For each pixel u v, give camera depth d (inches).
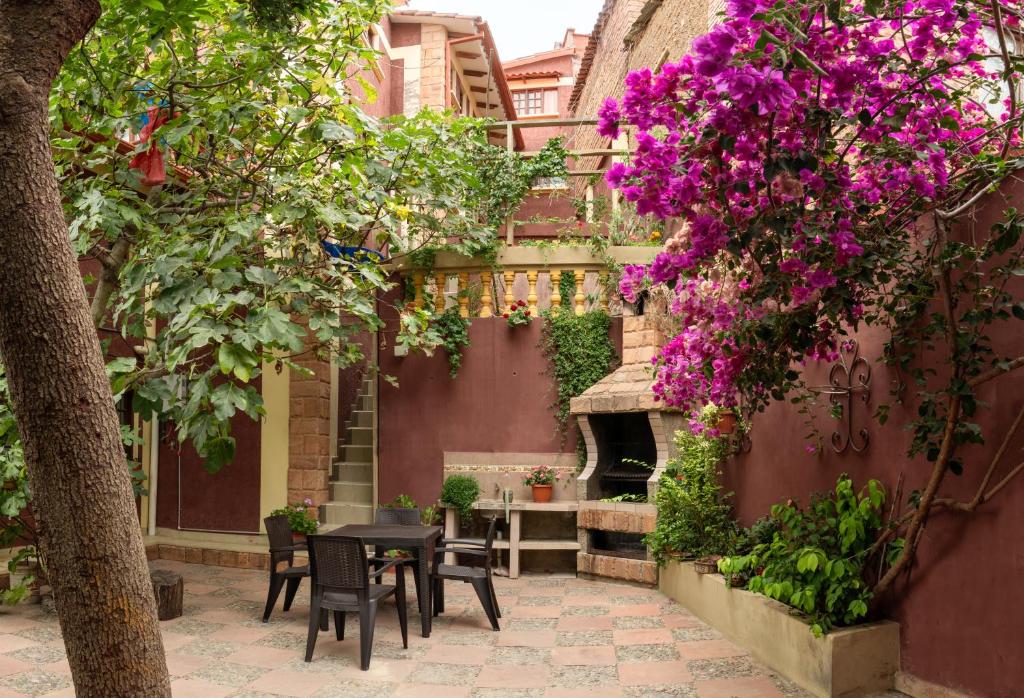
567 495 343.3
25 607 255.0
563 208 441.1
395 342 361.4
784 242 140.8
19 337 77.0
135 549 82.5
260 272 227.1
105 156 243.3
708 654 210.7
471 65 652.7
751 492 258.8
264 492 367.9
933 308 169.0
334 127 233.0
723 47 108.7
